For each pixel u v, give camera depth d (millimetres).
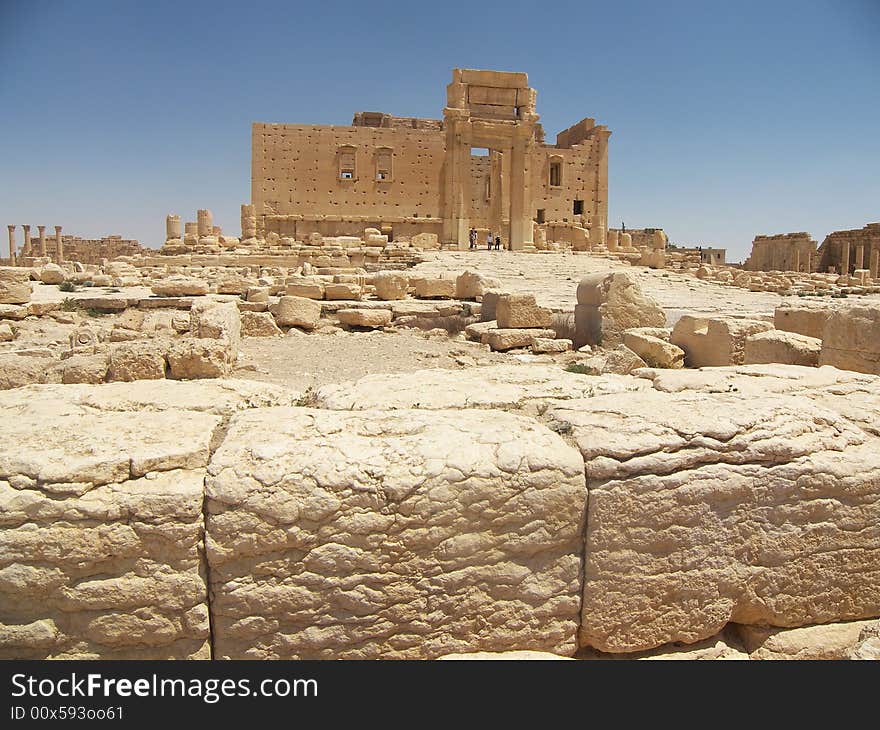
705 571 3520
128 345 9281
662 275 33500
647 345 11820
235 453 3174
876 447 3916
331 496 3053
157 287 19812
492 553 3250
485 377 5176
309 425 3545
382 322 17984
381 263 34469
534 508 3275
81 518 2934
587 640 3441
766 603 3652
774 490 3598
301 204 46750
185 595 2986
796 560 3666
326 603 3084
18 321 16047
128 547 2947
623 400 4211
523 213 42531
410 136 47781
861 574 3789
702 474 3490
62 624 2961
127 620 2973
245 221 44656
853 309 8547
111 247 53188
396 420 3662
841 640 3713
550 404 4348
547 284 27219
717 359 11492
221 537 2996
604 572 3393
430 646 3207
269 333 16672
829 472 3670
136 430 3518
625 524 3393
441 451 3273
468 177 41438
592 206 53219
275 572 3049
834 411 4309
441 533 3164
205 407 4168
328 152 46875
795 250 52344
